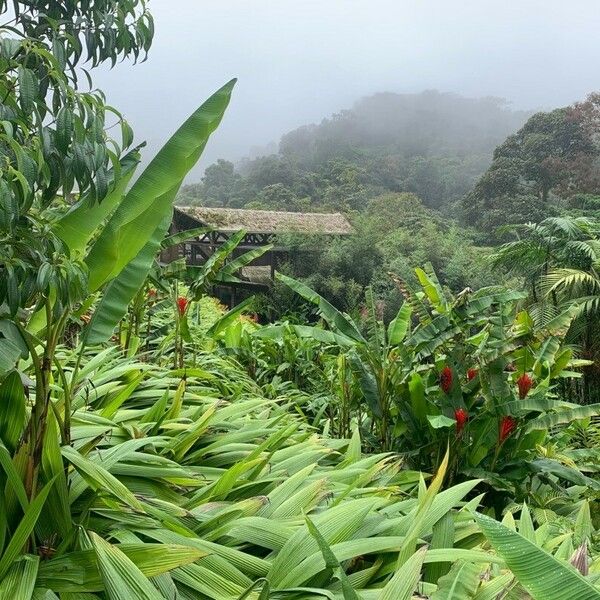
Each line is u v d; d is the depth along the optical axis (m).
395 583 1.78
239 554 2.10
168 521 2.17
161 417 3.17
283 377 6.80
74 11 2.88
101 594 1.88
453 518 2.56
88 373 3.67
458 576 1.90
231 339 6.88
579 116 39.59
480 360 4.24
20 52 2.08
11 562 1.77
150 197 2.21
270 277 22.88
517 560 1.45
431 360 4.90
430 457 4.35
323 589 1.95
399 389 4.37
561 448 5.55
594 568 2.29
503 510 4.11
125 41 3.07
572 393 8.30
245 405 3.66
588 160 38.31
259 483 2.65
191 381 4.66
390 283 22.48
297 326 4.57
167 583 1.89
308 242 23.20
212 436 3.16
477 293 5.21
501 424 4.09
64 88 1.84
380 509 2.67
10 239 1.67
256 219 24.52
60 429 2.13
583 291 8.52
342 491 2.77
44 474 2.03
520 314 4.87
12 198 1.57
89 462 2.02
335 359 6.41
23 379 2.00
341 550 2.13
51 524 2.03
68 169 1.86
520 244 9.16
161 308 5.46
